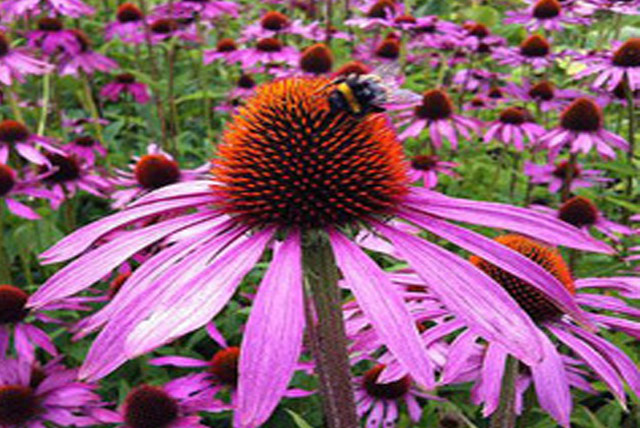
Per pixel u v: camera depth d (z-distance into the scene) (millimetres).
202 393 367
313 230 249
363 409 373
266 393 188
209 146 667
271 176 252
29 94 678
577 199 501
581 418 375
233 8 793
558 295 224
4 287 394
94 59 692
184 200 269
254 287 465
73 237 261
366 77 260
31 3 643
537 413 387
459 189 587
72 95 828
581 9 713
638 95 621
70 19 872
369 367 415
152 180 515
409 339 201
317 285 248
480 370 321
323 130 256
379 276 222
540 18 743
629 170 519
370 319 207
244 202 252
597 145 549
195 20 816
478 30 748
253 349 196
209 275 225
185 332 198
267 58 710
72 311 438
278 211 249
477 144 674
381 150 260
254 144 259
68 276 243
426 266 229
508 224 245
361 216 251
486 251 236
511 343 201
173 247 248
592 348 282
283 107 263
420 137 599
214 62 845
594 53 638
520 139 609
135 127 804
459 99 710
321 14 934
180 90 729
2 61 563
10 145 520
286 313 207
